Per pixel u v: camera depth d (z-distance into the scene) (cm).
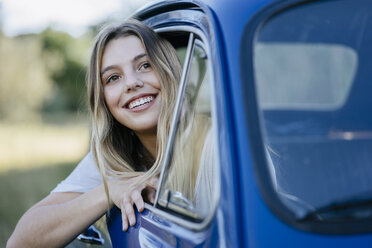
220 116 141
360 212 134
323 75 184
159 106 213
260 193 130
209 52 154
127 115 215
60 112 3400
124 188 199
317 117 189
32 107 2238
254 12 155
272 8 156
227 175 135
